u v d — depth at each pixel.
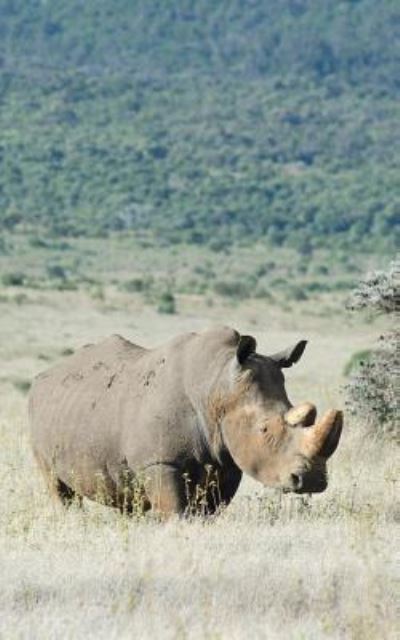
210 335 42.91
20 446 59.44
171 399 42.50
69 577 35.06
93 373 45.09
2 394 112.44
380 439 54.75
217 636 29.92
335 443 39.12
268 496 45.22
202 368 42.25
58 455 45.19
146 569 34.50
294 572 35.16
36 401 46.56
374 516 41.97
